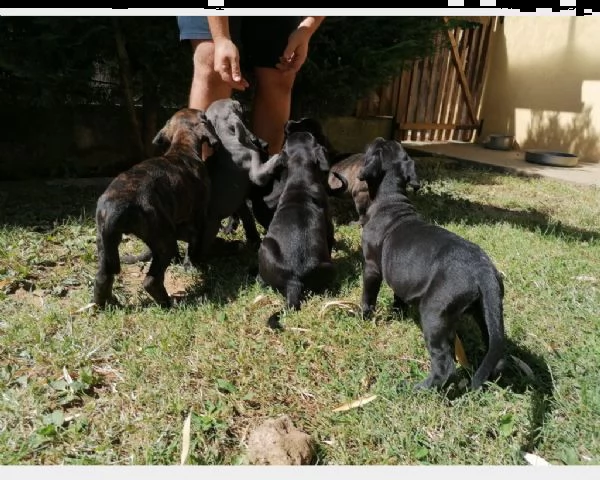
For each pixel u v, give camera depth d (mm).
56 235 2002
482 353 1382
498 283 1132
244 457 1004
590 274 1886
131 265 1832
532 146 4969
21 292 1599
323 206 1739
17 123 2793
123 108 3031
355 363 1291
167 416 1096
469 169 3955
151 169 1530
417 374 1263
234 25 2223
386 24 3084
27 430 1045
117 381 1203
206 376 1212
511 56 5090
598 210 2893
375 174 1550
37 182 2744
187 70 2715
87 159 2988
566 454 1035
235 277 1760
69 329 1377
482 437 1082
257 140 1993
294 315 1479
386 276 1381
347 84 3086
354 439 1069
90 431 1054
